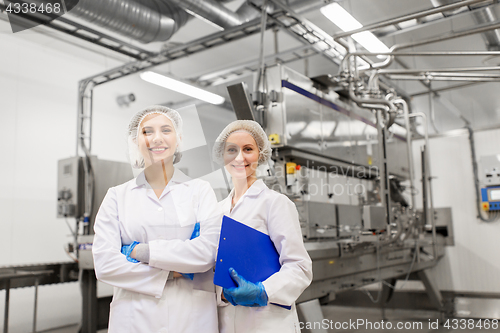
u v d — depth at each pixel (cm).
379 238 366
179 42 462
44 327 408
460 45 474
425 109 619
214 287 120
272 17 381
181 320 109
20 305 395
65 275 375
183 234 117
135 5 348
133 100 454
